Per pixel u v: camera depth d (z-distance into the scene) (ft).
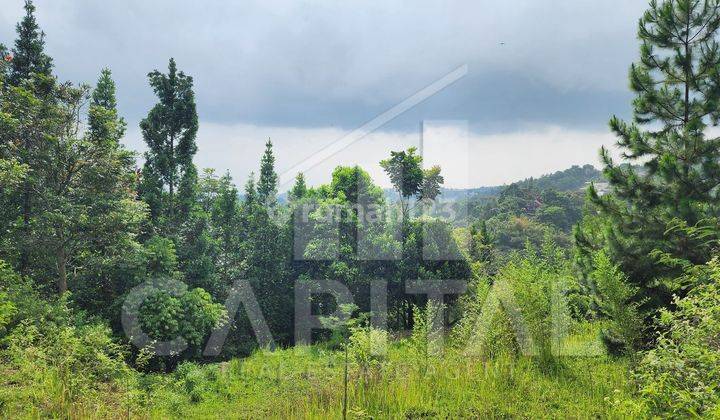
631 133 33.81
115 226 61.26
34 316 43.09
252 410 29.89
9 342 34.12
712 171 30.19
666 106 33.88
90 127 64.18
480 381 26.61
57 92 62.18
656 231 30.04
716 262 19.94
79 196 62.23
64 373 29.84
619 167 33.22
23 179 57.93
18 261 59.31
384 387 26.50
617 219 31.86
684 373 16.98
